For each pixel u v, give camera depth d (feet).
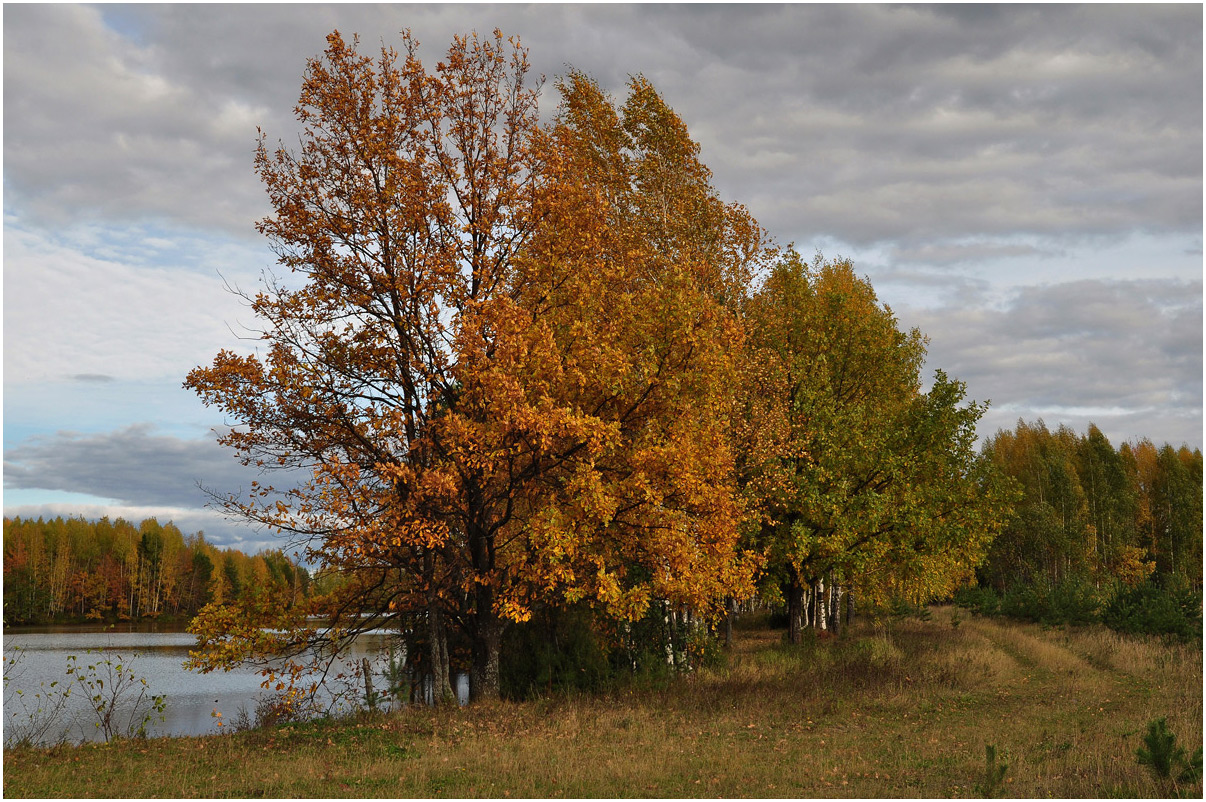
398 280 51.90
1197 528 209.05
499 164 54.60
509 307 47.65
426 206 52.65
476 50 55.88
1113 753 36.29
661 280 63.67
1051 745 39.14
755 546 77.05
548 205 53.78
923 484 78.02
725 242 78.43
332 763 36.99
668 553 52.16
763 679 60.18
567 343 53.16
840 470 75.97
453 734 42.70
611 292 57.72
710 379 53.88
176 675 110.52
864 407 80.59
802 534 72.69
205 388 50.57
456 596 58.54
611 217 73.92
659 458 49.98
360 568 54.75
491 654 56.18
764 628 119.34
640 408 53.93
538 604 56.49
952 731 43.50
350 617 56.85
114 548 307.58
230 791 32.14
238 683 101.96
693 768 35.65
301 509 48.47
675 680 58.90
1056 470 202.49
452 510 52.03
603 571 49.62
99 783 33.96
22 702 79.41
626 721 46.03
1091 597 108.58
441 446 51.16
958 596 154.10
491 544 54.24
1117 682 61.52
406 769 35.27
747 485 68.74
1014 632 97.66
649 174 76.89
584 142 75.87
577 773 34.47
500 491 54.39
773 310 83.30
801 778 33.73
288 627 53.36
